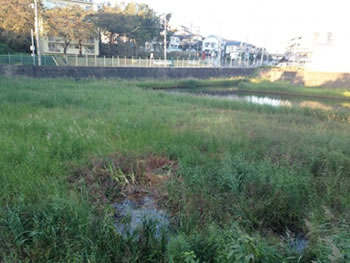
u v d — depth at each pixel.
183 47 75.19
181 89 34.09
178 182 5.30
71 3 44.16
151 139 7.63
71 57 32.59
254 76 47.34
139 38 45.41
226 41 84.94
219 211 4.25
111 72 33.94
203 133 8.34
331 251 2.80
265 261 2.63
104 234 3.55
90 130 7.68
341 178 5.48
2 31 33.50
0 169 5.10
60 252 3.31
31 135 7.26
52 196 4.10
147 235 3.71
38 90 16.84
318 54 39.91
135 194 5.22
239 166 5.45
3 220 3.67
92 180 5.38
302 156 6.57
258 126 9.64
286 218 4.34
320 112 14.53
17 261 3.20
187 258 2.66
